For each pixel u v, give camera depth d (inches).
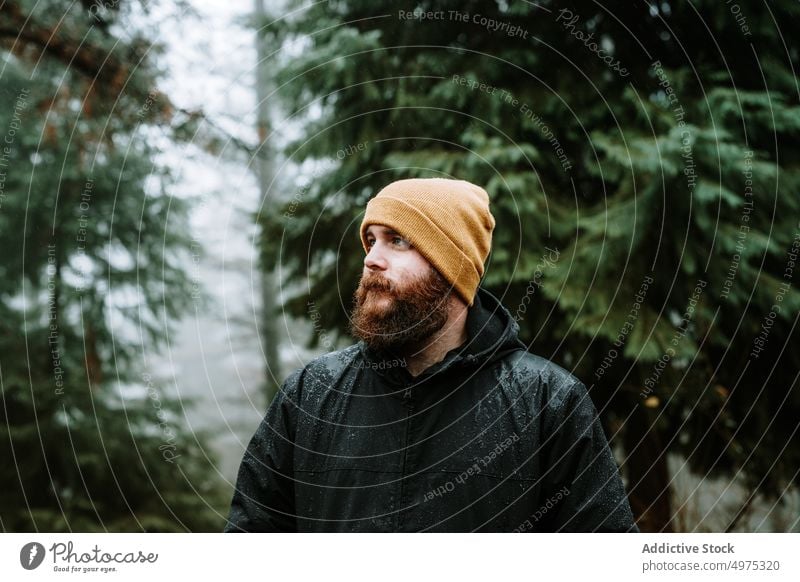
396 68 151.0
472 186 69.9
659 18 140.6
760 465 155.3
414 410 63.0
